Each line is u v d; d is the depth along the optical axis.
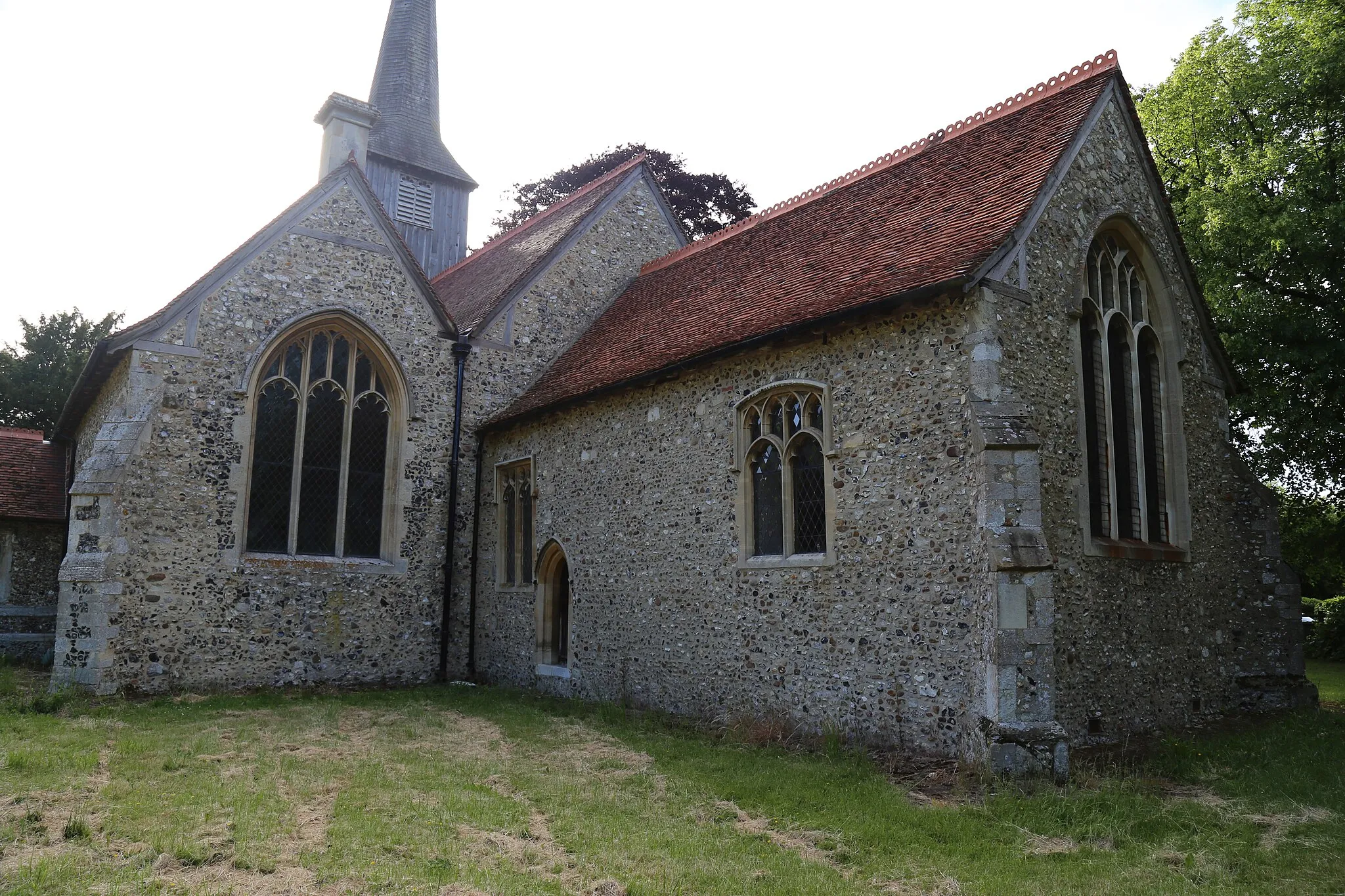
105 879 5.07
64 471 18.56
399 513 14.85
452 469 15.45
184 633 12.76
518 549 14.96
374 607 14.45
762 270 13.20
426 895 4.96
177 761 8.11
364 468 14.88
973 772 7.75
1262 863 5.91
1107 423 10.27
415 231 21.17
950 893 5.35
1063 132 10.45
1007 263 9.12
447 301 19.06
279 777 7.71
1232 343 15.50
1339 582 26.81
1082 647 9.16
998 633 7.95
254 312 13.77
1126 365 11.03
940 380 8.98
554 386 14.97
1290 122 15.87
